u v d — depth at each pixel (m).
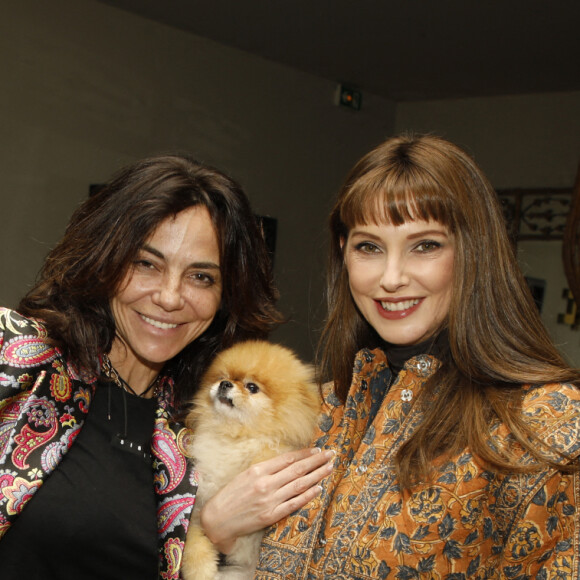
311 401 1.67
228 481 1.63
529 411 1.23
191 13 4.31
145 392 1.70
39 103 4.09
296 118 5.27
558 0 3.59
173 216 1.51
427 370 1.40
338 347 1.64
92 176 4.31
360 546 1.28
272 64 5.11
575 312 4.75
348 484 1.38
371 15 4.04
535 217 5.03
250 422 1.64
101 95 4.32
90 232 1.53
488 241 1.34
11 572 1.35
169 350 1.59
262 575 1.39
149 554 1.45
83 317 1.54
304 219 5.38
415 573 1.23
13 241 4.06
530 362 1.30
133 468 1.52
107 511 1.42
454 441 1.28
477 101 5.47
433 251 1.37
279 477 1.46
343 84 5.49
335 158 5.54
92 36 4.26
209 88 4.79
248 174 5.04
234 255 1.64
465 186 1.34
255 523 1.46
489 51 4.41
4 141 3.99
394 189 1.33
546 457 1.17
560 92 5.07
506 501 1.22
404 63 4.85
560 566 1.16
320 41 4.59
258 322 1.79
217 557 1.56
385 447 1.37
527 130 5.19
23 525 1.37
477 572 1.23
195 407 1.77
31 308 1.55
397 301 1.39
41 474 1.38
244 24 4.41
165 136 4.60
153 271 1.54
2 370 1.39
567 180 4.95
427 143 1.40
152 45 4.50
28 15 4.02
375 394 1.53
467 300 1.32
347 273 1.61
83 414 1.50
